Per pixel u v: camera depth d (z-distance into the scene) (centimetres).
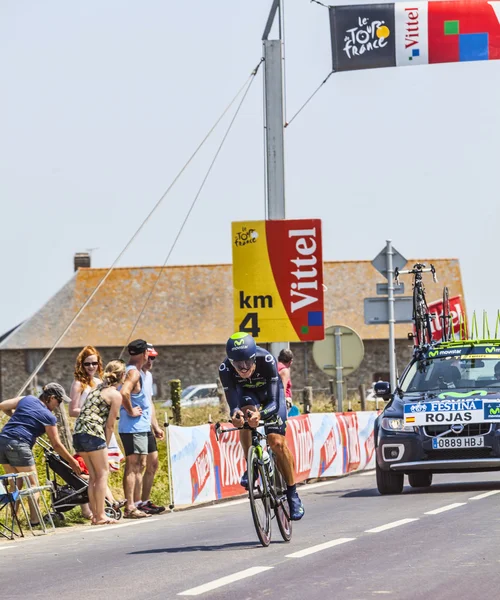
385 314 7338
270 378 2923
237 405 2889
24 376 18888
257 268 5803
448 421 4272
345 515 3559
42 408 3809
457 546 2631
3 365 18912
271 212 5847
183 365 19200
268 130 5847
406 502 3931
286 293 5794
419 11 5662
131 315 19500
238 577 2262
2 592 2231
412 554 2522
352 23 5666
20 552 3023
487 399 4297
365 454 6425
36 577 2444
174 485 4275
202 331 19288
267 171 5847
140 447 4059
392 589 2059
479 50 5672
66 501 3862
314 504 4141
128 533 3409
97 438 3797
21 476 3597
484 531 2906
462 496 4044
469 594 1989
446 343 4866
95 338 19150
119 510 4003
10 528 3759
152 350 4128
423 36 5662
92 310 19512
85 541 3228
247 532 3200
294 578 2230
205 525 3541
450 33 5666
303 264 5803
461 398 4328
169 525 3625
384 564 2383
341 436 6006
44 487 3662
